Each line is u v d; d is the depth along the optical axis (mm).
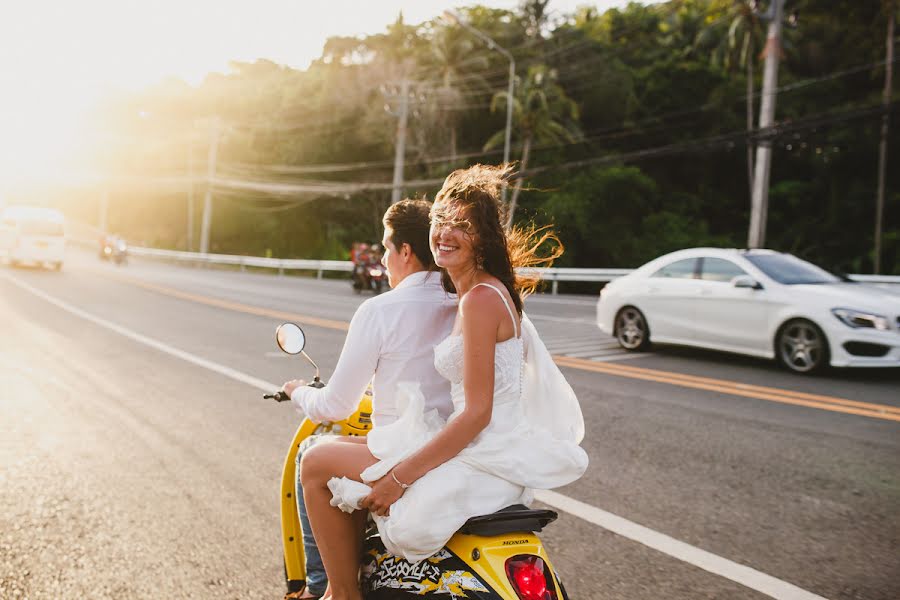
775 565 3537
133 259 52812
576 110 43031
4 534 3783
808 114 47750
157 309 16047
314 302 19016
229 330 12625
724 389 7844
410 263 2482
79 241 64250
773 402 7203
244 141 69875
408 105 38156
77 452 5277
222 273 34625
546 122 41156
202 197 68188
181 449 5395
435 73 49750
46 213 29922
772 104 23344
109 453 5266
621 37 56625
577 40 52438
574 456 2115
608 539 3838
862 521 4109
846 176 46812
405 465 2027
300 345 2785
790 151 47969
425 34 56438
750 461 5234
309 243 65312
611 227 41656
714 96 50219
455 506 1990
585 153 47656
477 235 2127
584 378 8492
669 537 3865
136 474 4797
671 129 51250
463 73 48875
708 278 9969
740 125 49500
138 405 6828
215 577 3348
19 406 6691
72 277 25781
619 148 51969
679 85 51562
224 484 4625
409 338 2340
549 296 22281
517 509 2078
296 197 65375
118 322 13430
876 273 39844
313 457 2268
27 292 18953
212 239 68750
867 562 3578
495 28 51906
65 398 7070
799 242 45875
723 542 3807
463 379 2070
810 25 50031
